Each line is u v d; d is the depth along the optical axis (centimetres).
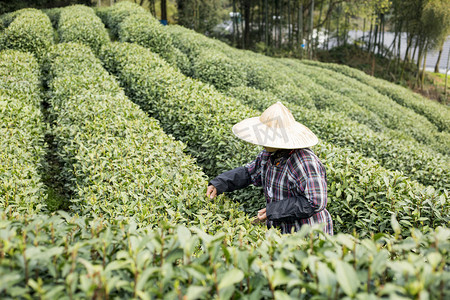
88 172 369
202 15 2797
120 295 137
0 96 555
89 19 1315
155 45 1130
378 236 157
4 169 346
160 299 123
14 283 119
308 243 168
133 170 356
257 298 132
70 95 600
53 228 156
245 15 2886
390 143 608
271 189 267
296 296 131
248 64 1204
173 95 628
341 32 3219
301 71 1755
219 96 655
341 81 1770
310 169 245
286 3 2958
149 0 3036
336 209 355
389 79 2828
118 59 875
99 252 148
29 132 473
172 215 268
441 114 1598
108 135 440
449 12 2275
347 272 122
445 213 308
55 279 132
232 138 464
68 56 848
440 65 3338
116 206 306
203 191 323
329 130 657
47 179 511
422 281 116
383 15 2792
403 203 305
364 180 352
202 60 1065
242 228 239
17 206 278
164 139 448
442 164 540
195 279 141
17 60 804
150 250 145
